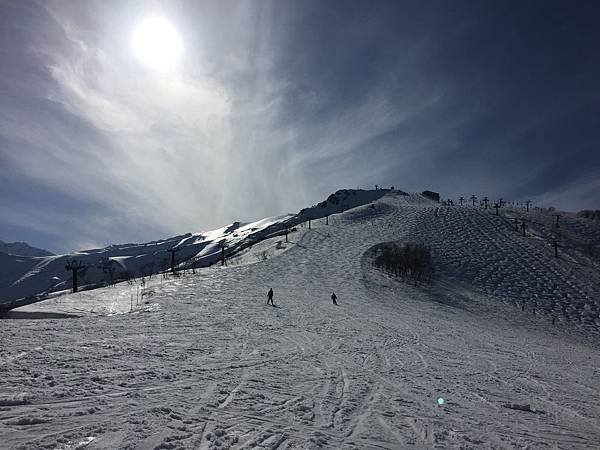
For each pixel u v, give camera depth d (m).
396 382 13.51
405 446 8.12
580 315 57.59
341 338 21.83
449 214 118.25
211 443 7.17
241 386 10.97
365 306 41.44
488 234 97.81
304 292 47.72
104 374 10.77
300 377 12.83
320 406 10.03
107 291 45.81
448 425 9.66
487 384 14.79
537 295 64.69
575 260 81.94
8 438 6.61
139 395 9.37
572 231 103.06
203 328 21.05
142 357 13.18
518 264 78.56
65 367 11.13
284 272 63.34
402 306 45.78
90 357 12.52
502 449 8.53
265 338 19.66
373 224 108.00
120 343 15.27
